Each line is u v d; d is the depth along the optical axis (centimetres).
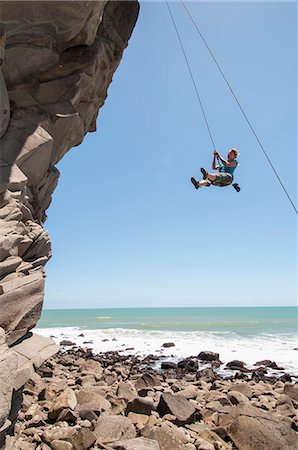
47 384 1143
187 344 3047
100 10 1177
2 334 525
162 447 661
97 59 1308
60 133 1185
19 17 998
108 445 640
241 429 734
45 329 5150
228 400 1062
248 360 2248
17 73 1108
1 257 690
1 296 647
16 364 517
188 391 1173
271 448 682
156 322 6334
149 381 1338
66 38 1188
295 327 4816
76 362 1952
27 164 981
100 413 835
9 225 747
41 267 888
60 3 1007
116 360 2222
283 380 1625
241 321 6353
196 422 860
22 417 758
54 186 1333
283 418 892
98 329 4922
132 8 1573
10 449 591
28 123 1028
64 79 1204
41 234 926
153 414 848
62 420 745
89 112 1470
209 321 6444
